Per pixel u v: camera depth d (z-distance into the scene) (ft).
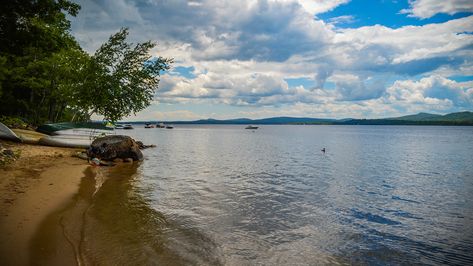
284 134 397.80
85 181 46.39
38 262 19.38
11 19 65.62
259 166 84.28
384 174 75.15
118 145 78.28
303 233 30.60
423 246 28.66
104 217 30.53
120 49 107.45
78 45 128.06
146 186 48.55
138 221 30.48
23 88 137.08
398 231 32.65
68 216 29.19
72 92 110.73
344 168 84.79
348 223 34.71
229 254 24.50
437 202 46.24
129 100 109.19
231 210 37.32
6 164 50.11
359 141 242.99
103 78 105.09
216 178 61.00
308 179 64.23
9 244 21.48
